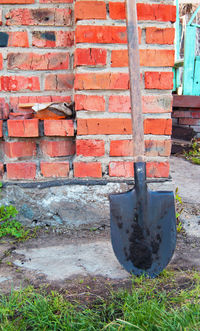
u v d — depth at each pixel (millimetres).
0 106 2121
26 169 2176
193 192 2910
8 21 2080
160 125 2143
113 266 1771
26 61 2135
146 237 1680
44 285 1586
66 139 2166
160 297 1460
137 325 1242
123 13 2000
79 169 2154
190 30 4844
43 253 1909
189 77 5004
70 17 2113
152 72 2072
